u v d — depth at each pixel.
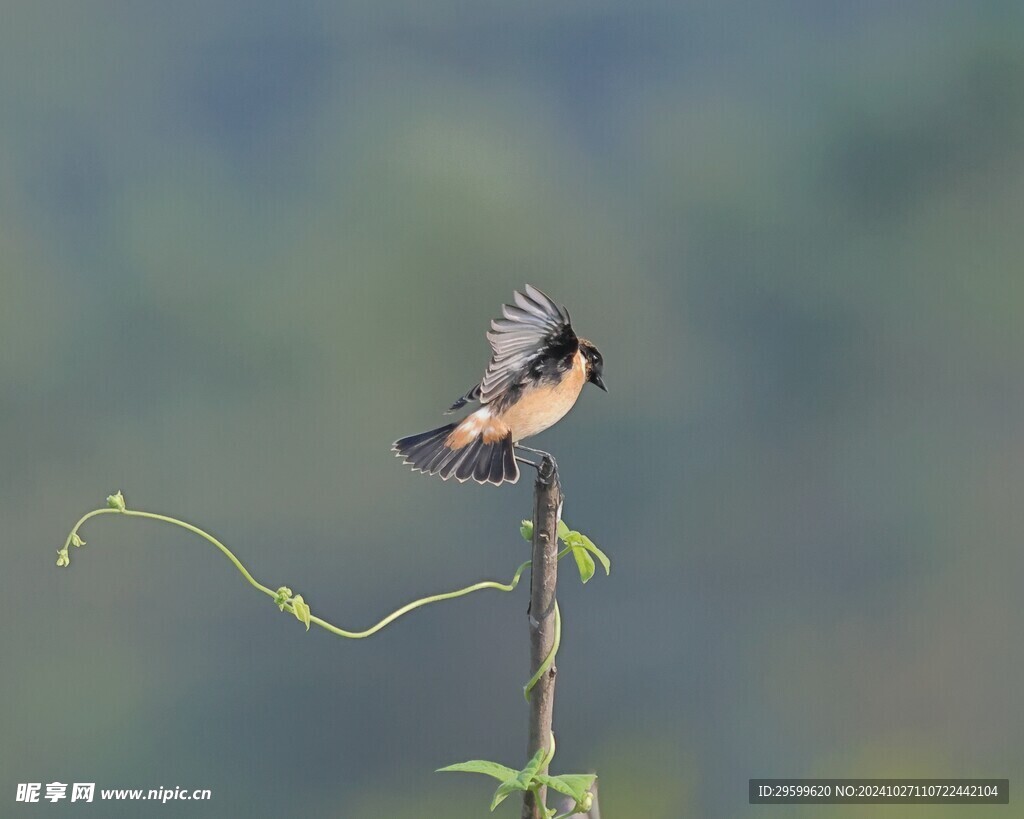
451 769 4.89
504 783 4.81
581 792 4.75
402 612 5.75
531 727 5.08
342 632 5.72
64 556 5.77
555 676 5.09
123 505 5.79
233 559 5.77
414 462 6.69
